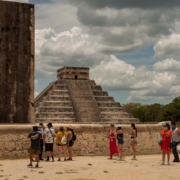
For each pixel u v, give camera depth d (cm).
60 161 2255
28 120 2856
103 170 1833
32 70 2903
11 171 1777
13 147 2355
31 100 2881
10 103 2808
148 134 2939
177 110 9912
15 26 2870
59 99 11612
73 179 1536
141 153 2850
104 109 11725
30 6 2931
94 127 2670
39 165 2028
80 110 11550
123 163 2169
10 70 2830
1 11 2836
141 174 1702
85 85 12438
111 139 2441
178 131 2298
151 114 13725
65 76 12912
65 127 2578
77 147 2589
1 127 2336
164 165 2081
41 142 2273
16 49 2861
